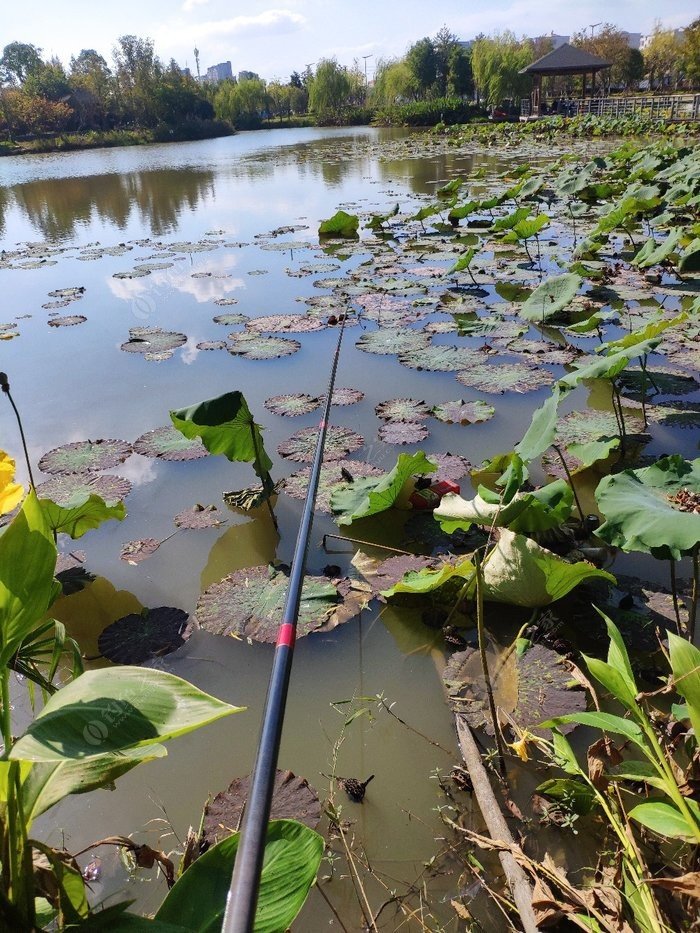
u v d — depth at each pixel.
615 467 3.00
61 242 9.45
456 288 6.11
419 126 34.28
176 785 1.67
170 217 11.34
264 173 17.23
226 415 2.54
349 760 1.70
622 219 7.48
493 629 2.08
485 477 2.92
